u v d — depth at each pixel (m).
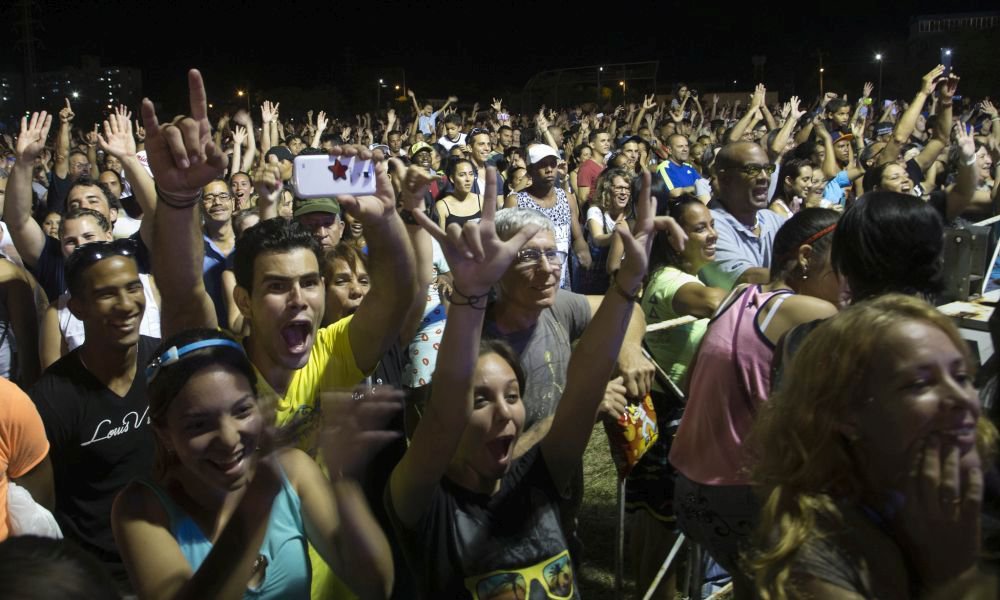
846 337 1.73
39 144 5.01
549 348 3.33
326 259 3.94
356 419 2.22
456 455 2.33
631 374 3.15
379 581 2.19
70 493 2.98
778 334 2.71
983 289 4.29
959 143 5.54
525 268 3.17
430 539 2.28
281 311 2.72
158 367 2.14
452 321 2.18
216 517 2.16
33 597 1.16
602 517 4.86
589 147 10.88
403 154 15.80
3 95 42.88
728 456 2.79
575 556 2.58
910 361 1.66
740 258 4.38
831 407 1.73
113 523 2.13
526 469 2.41
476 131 11.26
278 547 2.15
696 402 2.89
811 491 1.74
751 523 2.77
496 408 2.30
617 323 2.43
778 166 8.39
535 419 3.24
